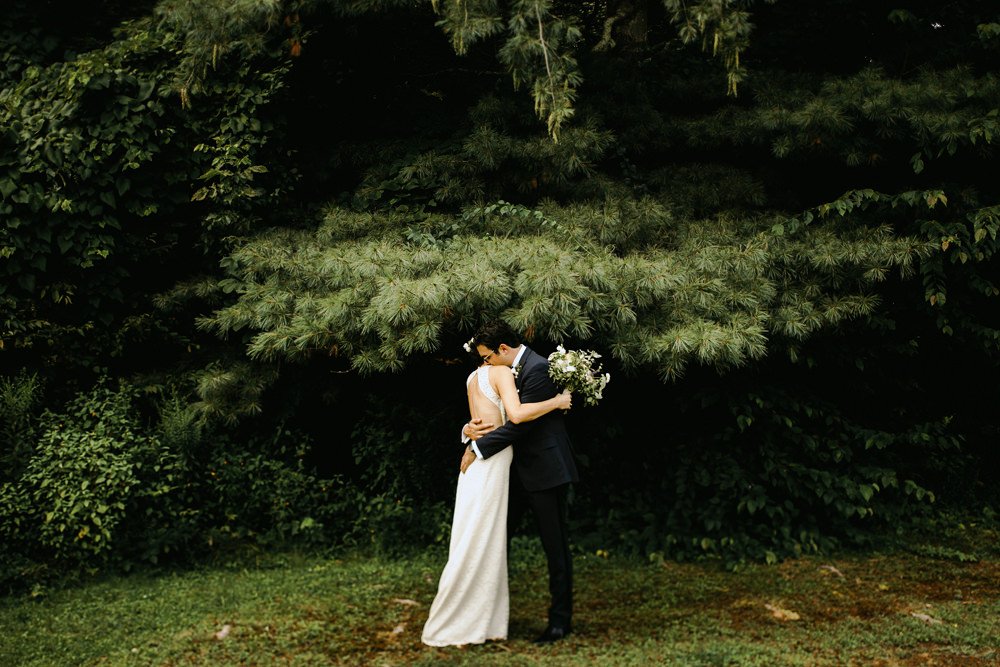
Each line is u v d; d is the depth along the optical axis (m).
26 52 7.21
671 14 5.34
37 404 6.10
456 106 7.86
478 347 4.41
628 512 6.15
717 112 7.48
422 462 6.36
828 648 4.20
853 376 6.71
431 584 5.36
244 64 6.81
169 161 6.76
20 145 6.34
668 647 4.20
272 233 6.66
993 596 5.07
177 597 5.13
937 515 6.75
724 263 5.64
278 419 6.65
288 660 4.12
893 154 6.73
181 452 5.97
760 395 6.03
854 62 8.12
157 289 7.09
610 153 7.46
